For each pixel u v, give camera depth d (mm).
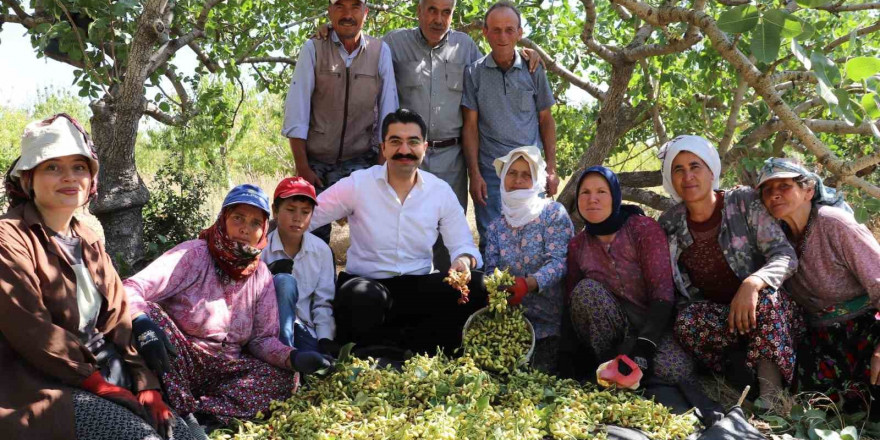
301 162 5195
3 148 11102
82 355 2922
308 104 5203
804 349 4066
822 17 6344
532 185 4621
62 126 2986
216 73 6930
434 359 3957
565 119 8258
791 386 4074
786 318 3924
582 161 6633
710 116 7246
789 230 4086
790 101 6340
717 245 4152
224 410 3520
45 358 2830
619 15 6961
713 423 3607
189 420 3371
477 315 4363
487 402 3377
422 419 3271
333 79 5172
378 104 5355
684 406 3838
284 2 7500
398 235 4574
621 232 4281
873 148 6570
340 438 3188
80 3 5246
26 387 2828
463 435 3172
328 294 4484
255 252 3607
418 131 4449
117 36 5723
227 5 7254
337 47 5184
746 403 3973
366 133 5375
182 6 6242
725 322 4086
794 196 3922
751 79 3604
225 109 7168
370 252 4617
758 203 4082
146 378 3127
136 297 3365
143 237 6008
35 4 5980
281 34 7773
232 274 3652
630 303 4289
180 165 6922
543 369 4480
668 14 3744
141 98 5301
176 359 3438
